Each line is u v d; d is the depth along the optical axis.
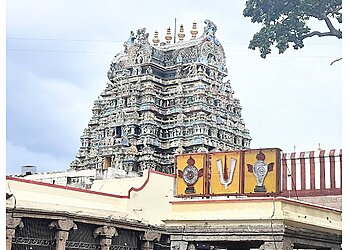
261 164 21.81
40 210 25.48
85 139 80.81
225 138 77.69
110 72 83.00
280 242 20.16
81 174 43.50
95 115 81.62
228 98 80.31
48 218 25.92
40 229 25.94
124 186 33.44
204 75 77.94
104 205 30.09
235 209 21.59
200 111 75.31
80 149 81.00
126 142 76.19
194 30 84.44
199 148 73.81
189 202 22.77
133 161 74.50
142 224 31.08
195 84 77.12
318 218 22.64
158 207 33.19
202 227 22.02
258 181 21.73
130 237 30.80
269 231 20.44
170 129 77.12
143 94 77.62
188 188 23.33
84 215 27.59
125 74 80.56
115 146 76.38
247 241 21.30
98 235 28.73
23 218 25.09
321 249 23.78
